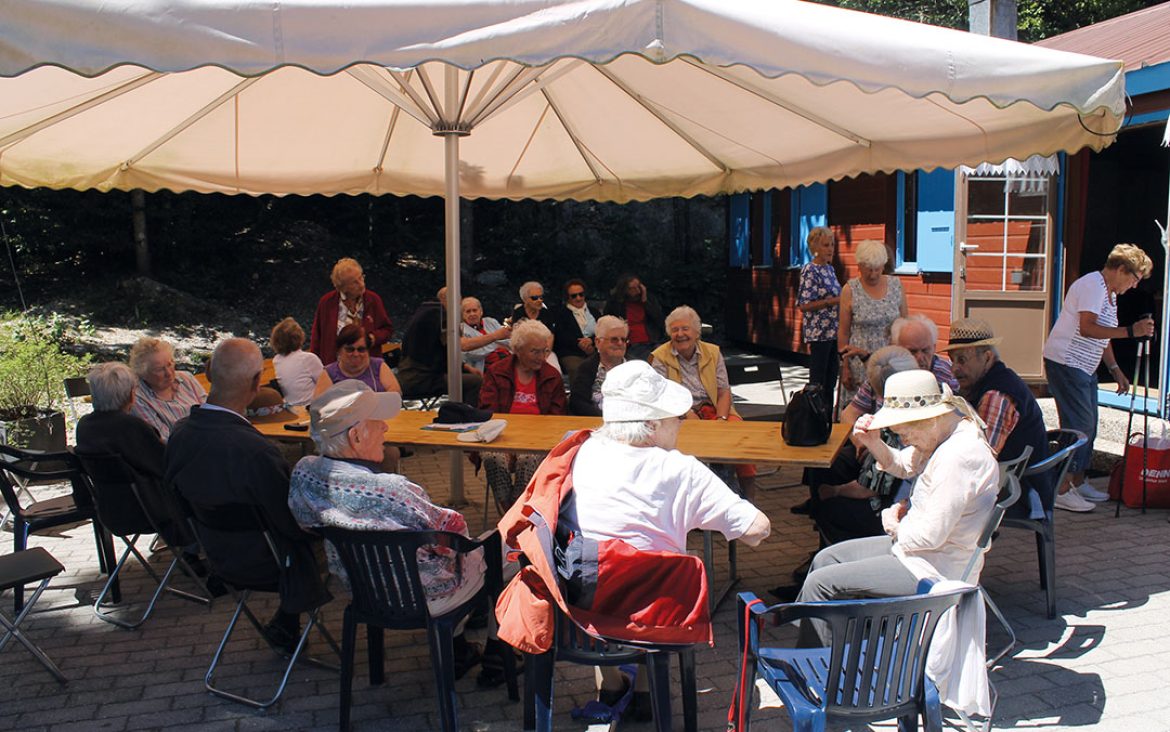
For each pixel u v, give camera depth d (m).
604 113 6.25
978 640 2.98
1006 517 4.19
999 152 5.19
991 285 9.17
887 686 2.63
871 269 6.59
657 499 2.87
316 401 3.28
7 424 6.90
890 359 4.31
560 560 2.85
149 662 3.97
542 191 7.42
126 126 5.67
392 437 4.55
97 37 2.97
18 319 12.96
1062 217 8.98
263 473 3.42
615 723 3.38
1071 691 3.57
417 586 3.13
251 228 18.20
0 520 5.80
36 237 15.36
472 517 5.95
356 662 3.96
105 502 4.27
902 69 3.55
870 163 5.96
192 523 3.63
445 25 3.14
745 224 14.31
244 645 4.14
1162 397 6.85
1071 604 4.43
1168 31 8.18
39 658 3.75
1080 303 5.78
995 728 3.30
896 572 3.22
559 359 8.11
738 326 14.65
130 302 15.28
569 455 3.00
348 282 7.21
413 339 7.65
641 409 2.92
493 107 5.45
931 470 3.21
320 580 3.56
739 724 2.80
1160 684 3.61
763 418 6.66
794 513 5.97
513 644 2.89
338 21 3.09
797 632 4.23
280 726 3.42
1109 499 6.08
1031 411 4.28
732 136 6.34
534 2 3.17
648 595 2.81
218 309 15.80
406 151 6.82
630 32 3.16
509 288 18.31
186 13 3.01
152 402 4.78
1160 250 12.39
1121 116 4.27
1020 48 3.81
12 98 4.64
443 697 3.18
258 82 5.45
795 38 3.37
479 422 4.89
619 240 19.38
